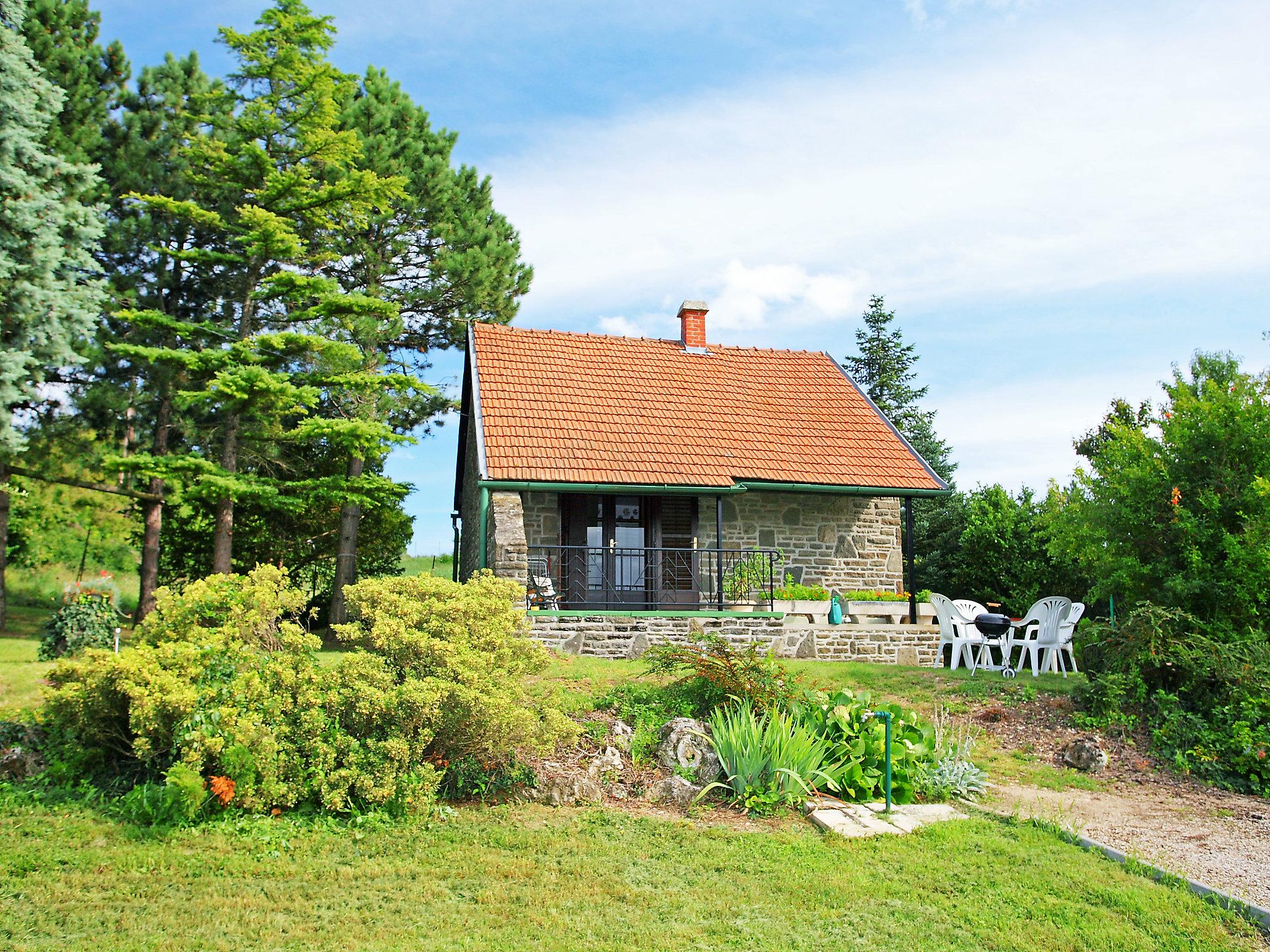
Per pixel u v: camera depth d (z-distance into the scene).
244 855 6.01
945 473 28.81
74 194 16.33
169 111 18.89
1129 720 10.05
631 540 16.38
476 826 6.76
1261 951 5.01
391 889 5.59
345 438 16.17
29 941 4.77
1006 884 5.89
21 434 16.92
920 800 7.98
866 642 15.09
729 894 5.65
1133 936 5.14
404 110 21.95
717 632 14.29
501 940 4.93
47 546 22.75
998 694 11.54
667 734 8.34
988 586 20.11
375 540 22.28
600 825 6.92
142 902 5.30
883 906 5.52
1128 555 12.17
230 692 7.00
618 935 5.03
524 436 15.42
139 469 14.91
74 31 18.48
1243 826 7.45
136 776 7.21
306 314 16.61
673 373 18.70
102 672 6.91
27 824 6.36
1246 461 11.37
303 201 16.39
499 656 7.70
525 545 13.45
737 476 15.70
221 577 8.00
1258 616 10.91
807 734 8.05
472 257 20.95
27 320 14.44
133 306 17.70
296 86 16.22
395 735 6.91
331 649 15.62
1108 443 13.17
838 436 17.91
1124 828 7.34
